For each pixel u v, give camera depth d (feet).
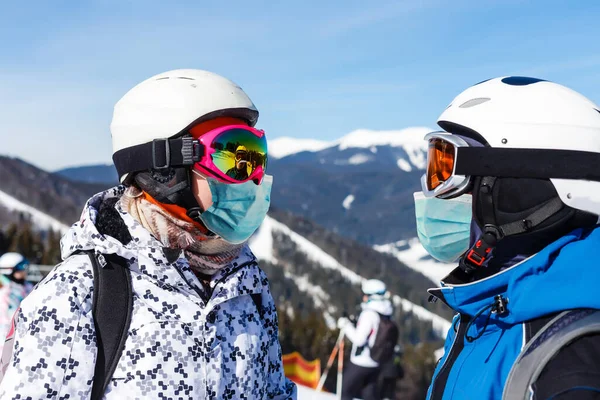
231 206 5.28
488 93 4.67
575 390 3.58
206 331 5.09
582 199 4.21
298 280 435.12
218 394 5.05
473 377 4.28
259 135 5.51
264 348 5.60
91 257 4.99
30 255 266.36
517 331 4.14
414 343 343.87
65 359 4.66
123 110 5.49
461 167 4.48
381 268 501.56
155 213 5.26
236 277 5.36
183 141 5.20
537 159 4.27
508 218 4.38
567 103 4.43
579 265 3.96
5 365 5.05
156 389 4.80
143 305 4.97
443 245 5.04
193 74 5.54
